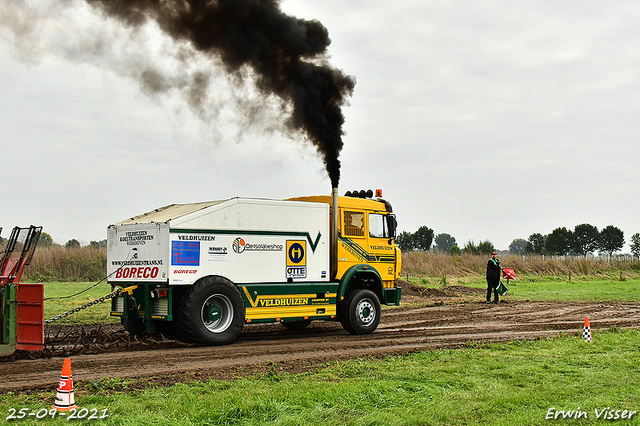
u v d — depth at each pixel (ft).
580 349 35.09
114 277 39.96
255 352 34.47
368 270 45.34
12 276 30.42
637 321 52.60
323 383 24.70
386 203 48.37
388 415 20.49
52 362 29.91
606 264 144.05
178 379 25.81
